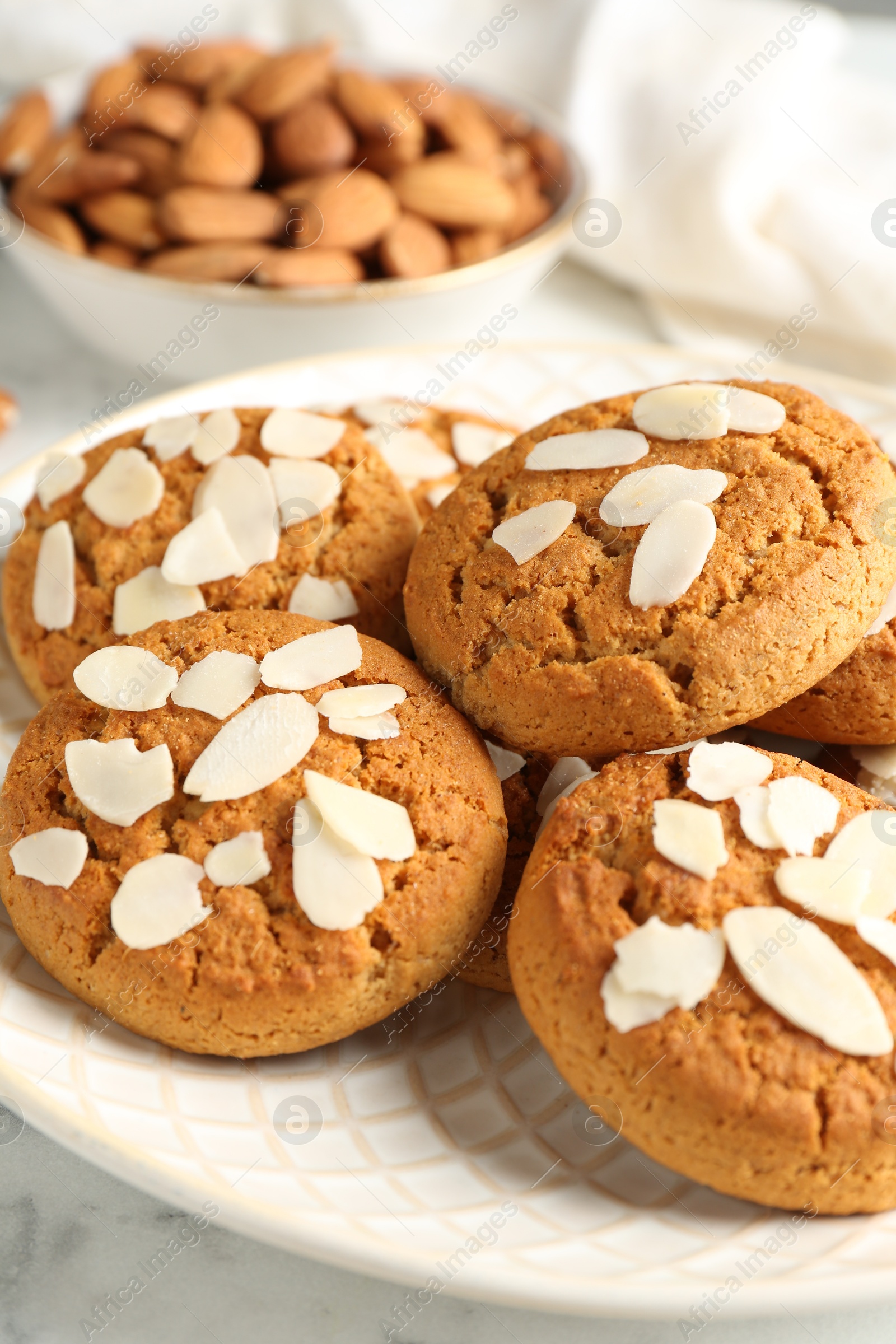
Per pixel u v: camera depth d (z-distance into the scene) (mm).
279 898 340
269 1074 345
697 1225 329
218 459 380
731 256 480
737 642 344
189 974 337
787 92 498
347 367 433
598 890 338
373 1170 336
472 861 346
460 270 449
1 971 344
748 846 341
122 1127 330
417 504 391
